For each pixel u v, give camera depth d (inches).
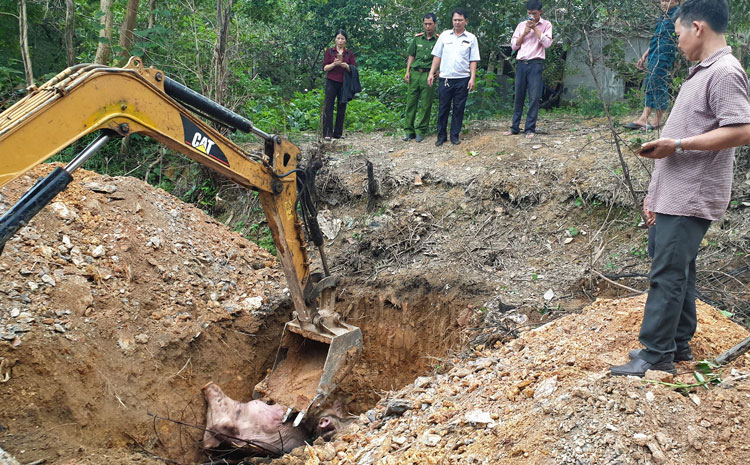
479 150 326.3
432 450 139.3
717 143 119.3
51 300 185.6
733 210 238.5
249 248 275.9
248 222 324.5
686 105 127.8
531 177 287.3
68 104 123.6
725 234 230.8
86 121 126.9
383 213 301.1
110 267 211.3
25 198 119.4
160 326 206.8
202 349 213.0
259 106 414.3
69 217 218.1
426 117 366.6
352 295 260.8
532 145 319.0
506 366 171.3
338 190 313.7
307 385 196.9
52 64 402.0
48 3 392.5
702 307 183.2
